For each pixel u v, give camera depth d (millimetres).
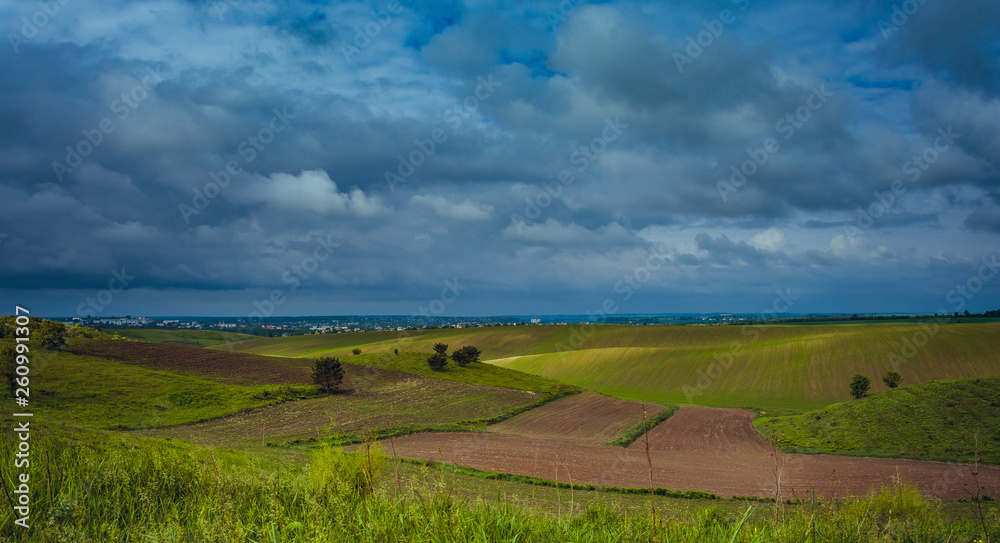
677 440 58062
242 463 8453
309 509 4816
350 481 6133
